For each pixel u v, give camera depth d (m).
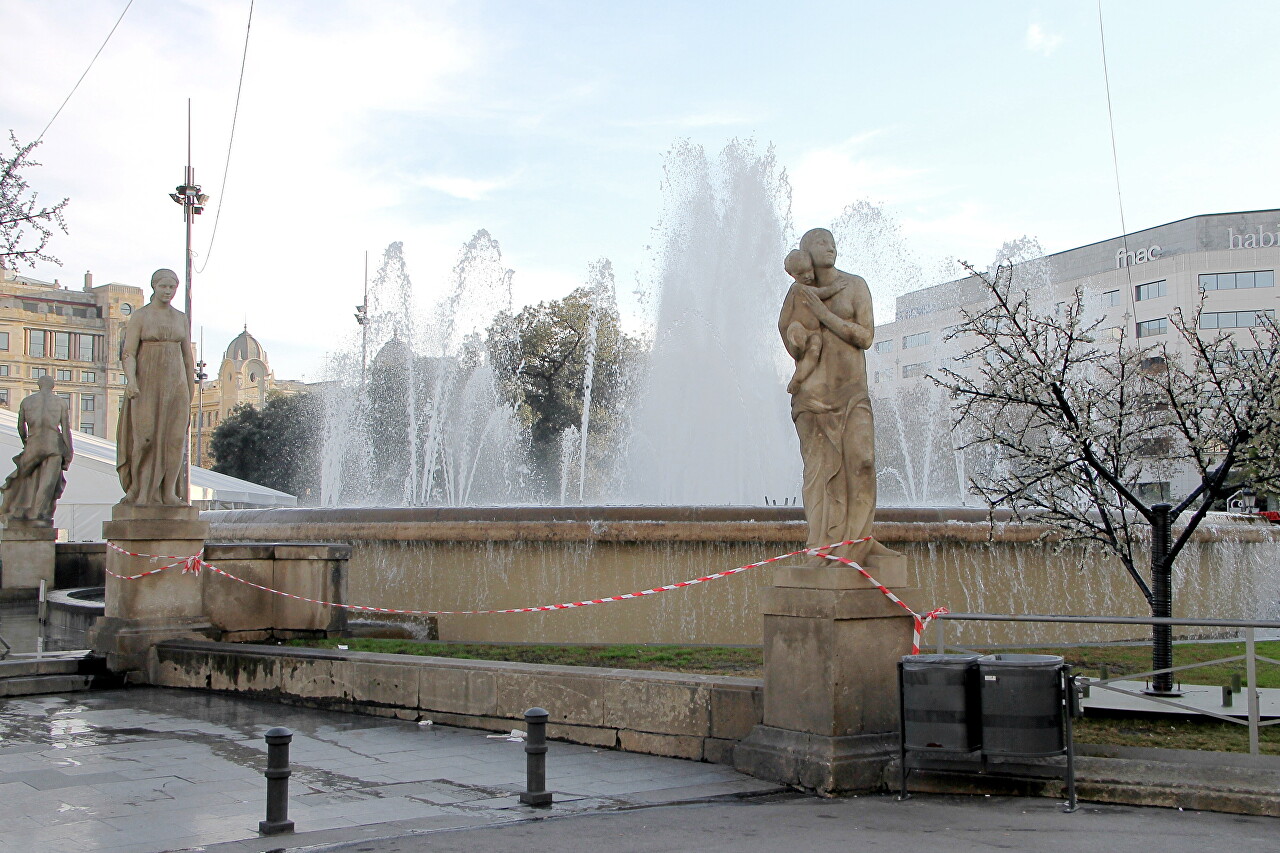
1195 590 14.55
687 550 13.12
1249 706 6.93
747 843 5.68
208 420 102.19
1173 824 6.02
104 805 6.55
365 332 35.28
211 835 5.88
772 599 7.45
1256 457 10.05
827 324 7.40
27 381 107.00
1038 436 12.84
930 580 13.18
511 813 6.38
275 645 11.59
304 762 7.85
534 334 50.56
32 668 11.27
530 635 13.44
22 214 16.72
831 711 6.95
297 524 15.21
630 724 8.28
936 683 6.68
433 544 14.10
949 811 6.40
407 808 6.50
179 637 11.93
